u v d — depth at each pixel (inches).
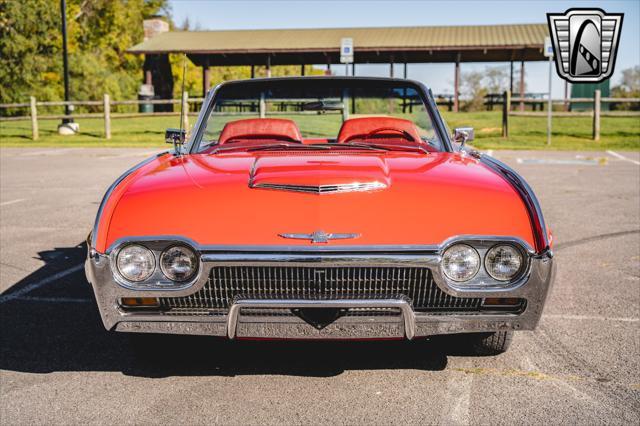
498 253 102.6
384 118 155.0
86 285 179.6
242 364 124.5
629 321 147.8
